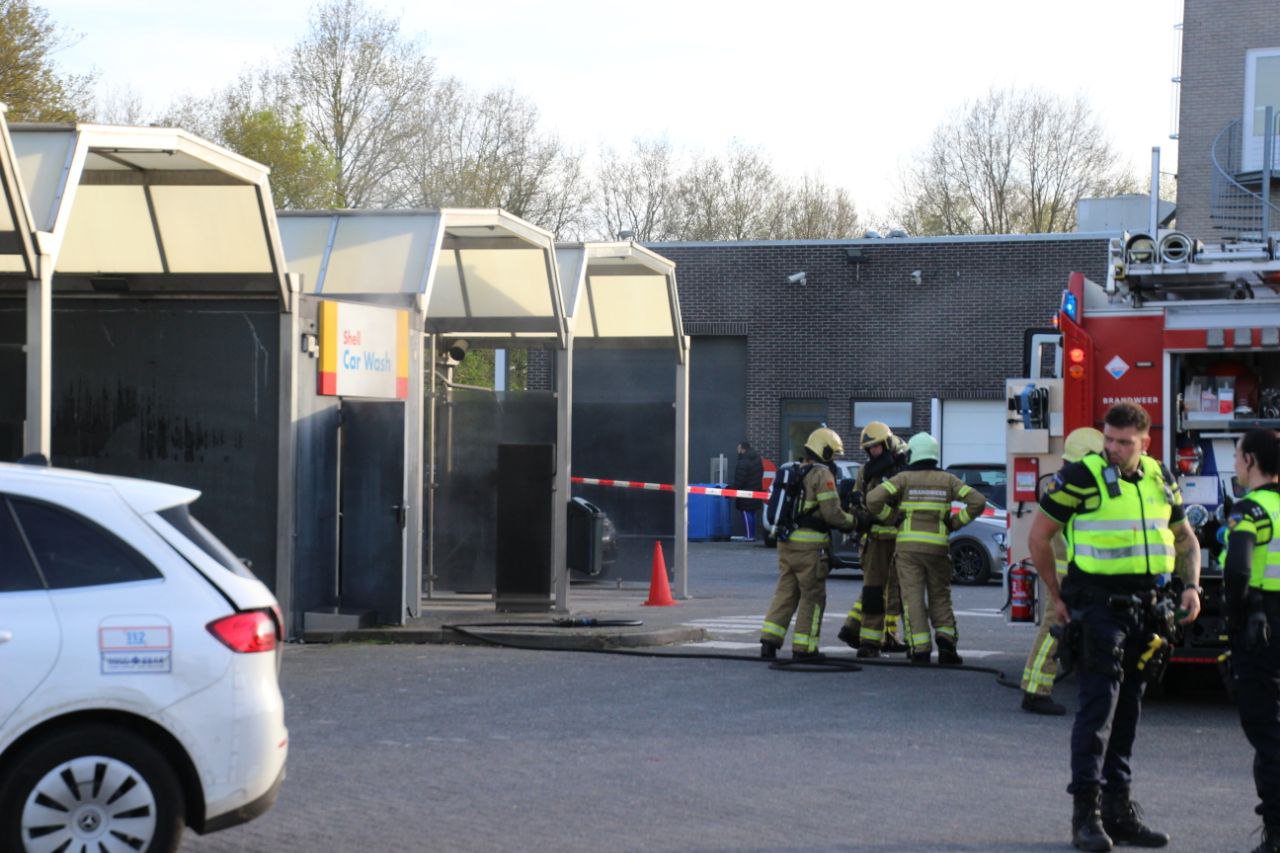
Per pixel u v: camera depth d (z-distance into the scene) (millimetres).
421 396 14922
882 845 6480
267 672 5719
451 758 8328
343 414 13945
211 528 13242
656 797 7398
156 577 5562
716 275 35125
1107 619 6539
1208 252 10508
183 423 13352
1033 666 10055
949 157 55125
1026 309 33750
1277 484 6734
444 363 18172
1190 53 28234
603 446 20062
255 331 13281
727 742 8891
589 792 7500
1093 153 53969
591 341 19453
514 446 15438
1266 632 6359
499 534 15477
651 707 10109
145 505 5676
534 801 7289
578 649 12945
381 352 14305
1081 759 6449
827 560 12336
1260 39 27812
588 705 10148
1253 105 27828
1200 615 10375
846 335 34562
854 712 10031
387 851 6312
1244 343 10414
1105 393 10750
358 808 7121
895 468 12898
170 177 12727
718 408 35500
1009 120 54438
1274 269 10305
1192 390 10672
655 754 8500
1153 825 6977
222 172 12367
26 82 33031
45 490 5555
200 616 5555
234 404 13289
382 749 8562
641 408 19953
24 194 9969
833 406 34656
